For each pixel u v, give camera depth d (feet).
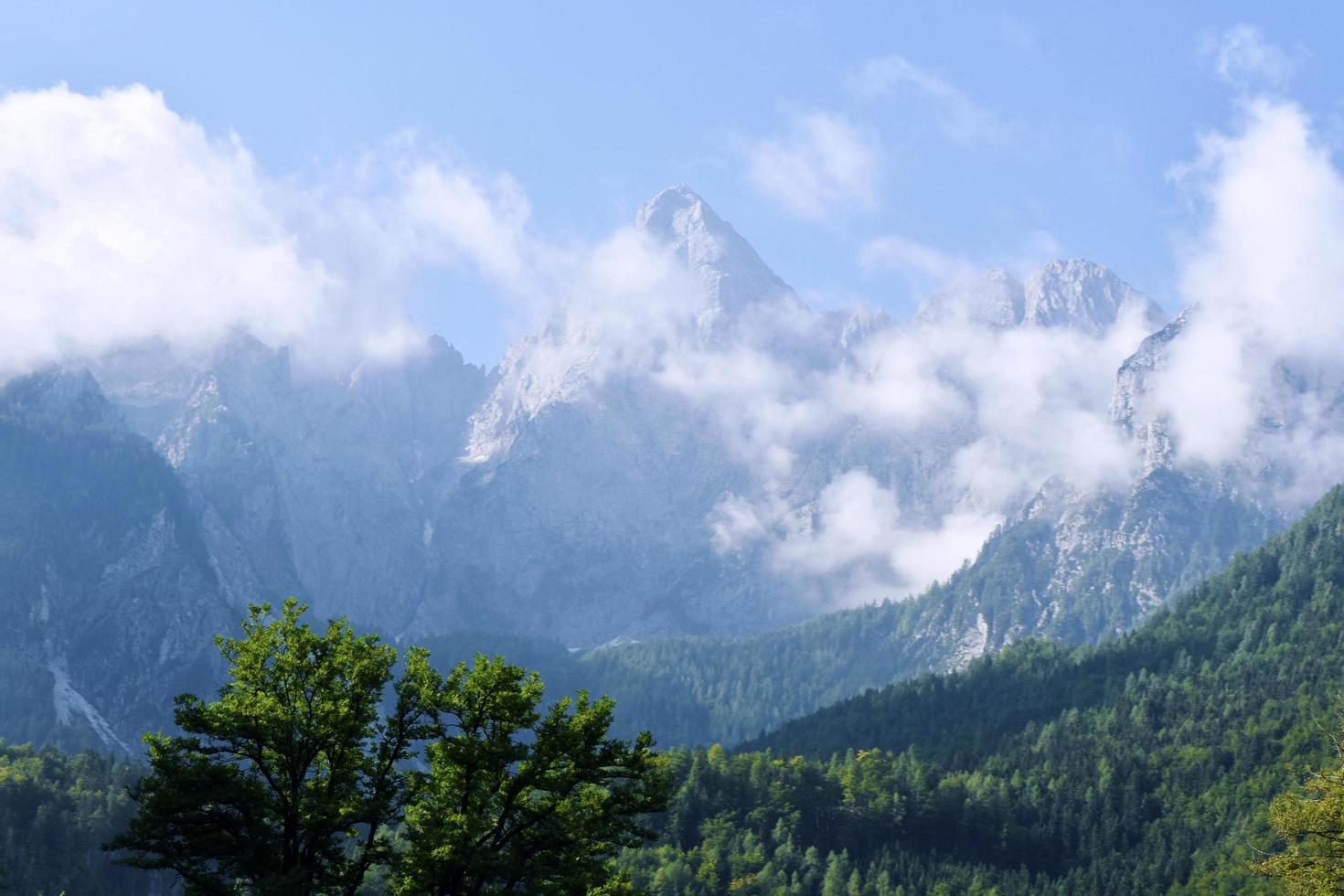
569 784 204.33
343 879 199.11
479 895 193.06
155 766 194.49
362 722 200.95
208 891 191.72
